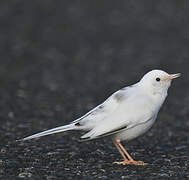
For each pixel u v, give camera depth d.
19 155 10.64
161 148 11.88
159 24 30.25
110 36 27.94
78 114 15.95
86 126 9.62
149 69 22.81
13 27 28.05
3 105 16.58
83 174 9.18
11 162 9.97
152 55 25.08
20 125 14.09
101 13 31.72
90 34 28.12
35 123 14.48
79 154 10.89
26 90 18.89
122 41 27.25
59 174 9.12
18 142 11.96
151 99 9.95
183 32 29.02
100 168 9.66
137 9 32.69
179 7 33.34
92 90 19.45
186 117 16.06
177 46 26.67
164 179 8.90
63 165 9.87
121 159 10.52
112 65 23.42
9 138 12.41
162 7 33.22
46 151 11.12
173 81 21.08
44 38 26.83
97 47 26.11
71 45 26.16
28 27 28.25
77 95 18.64
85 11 31.81
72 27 28.94
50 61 23.45
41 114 15.71
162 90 10.03
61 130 9.66
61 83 20.28
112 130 9.49
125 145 12.09
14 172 9.22
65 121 14.92
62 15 30.72
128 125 9.59
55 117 15.43
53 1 32.91
